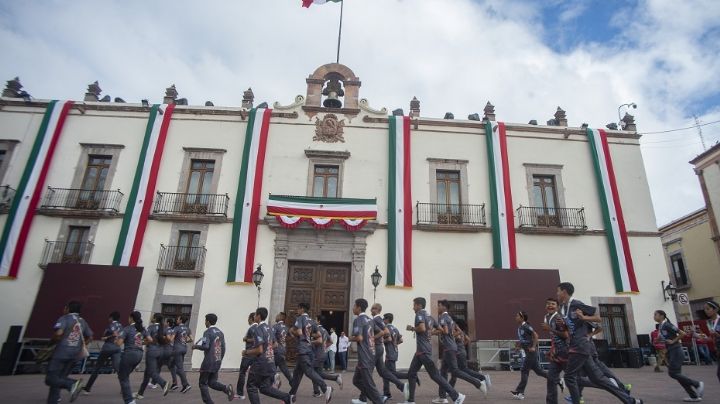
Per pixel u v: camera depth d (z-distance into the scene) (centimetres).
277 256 1581
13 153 1695
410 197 1688
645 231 1725
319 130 1778
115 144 1725
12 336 1388
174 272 1531
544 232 1670
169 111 1769
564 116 1919
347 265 1623
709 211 2239
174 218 1606
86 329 706
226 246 1595
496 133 1803
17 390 918
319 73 1875
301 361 764
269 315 1517
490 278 1541
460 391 922
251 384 629
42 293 1448
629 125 1902
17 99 1762
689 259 2409
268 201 1612
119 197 1650
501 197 1706
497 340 1490
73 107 1772
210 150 1723
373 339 718
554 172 1788
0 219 1603
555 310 679
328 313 1642
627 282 1631
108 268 1496
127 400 713
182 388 944
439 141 1798
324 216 1596
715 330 756
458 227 1642
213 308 1517
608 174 1781
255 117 1767
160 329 918
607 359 1502
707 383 988
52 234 1584
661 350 1345
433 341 1548
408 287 1571
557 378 617
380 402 652
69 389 674
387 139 1783
